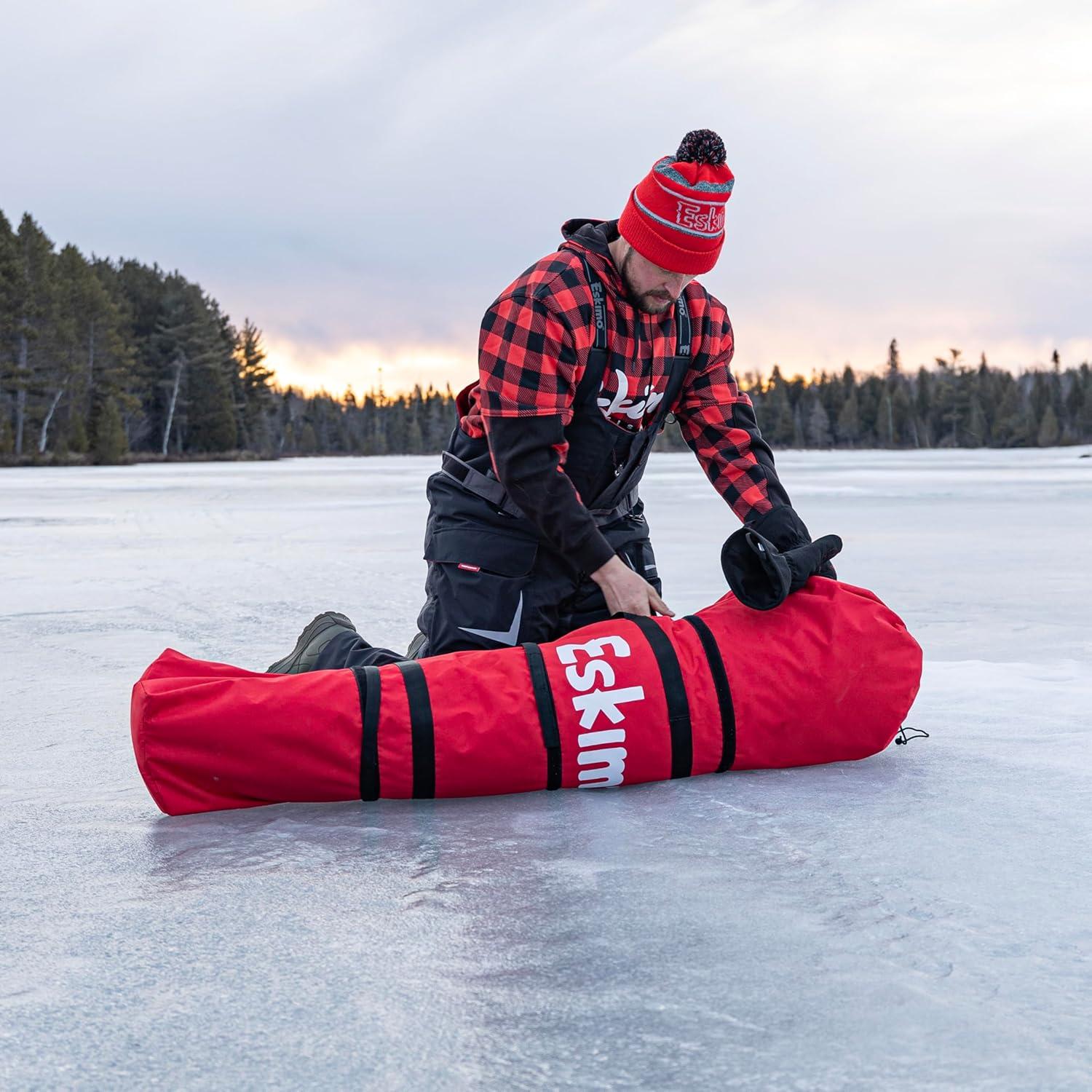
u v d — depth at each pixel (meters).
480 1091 1.16
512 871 1.83
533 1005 1.35
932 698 3.17
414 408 124.19
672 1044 1.25
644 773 2.30
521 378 2.38
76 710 3.20
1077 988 1.38
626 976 1.42
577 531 2.40
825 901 1.67
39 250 63.81
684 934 1.55
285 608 5.31
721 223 2.39
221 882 1.80
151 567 7.25
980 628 4.52
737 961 1.46
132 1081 1.19
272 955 1.51
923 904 1.66
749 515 2.66
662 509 13.12
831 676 2.37
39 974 1.46
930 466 35.09
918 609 5.07
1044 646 4.06
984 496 15.70
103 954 1.52
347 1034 1.28
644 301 2.45
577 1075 1.18
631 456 2.62
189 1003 1.37
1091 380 124.81
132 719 2.20
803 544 2.58
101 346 70.75
